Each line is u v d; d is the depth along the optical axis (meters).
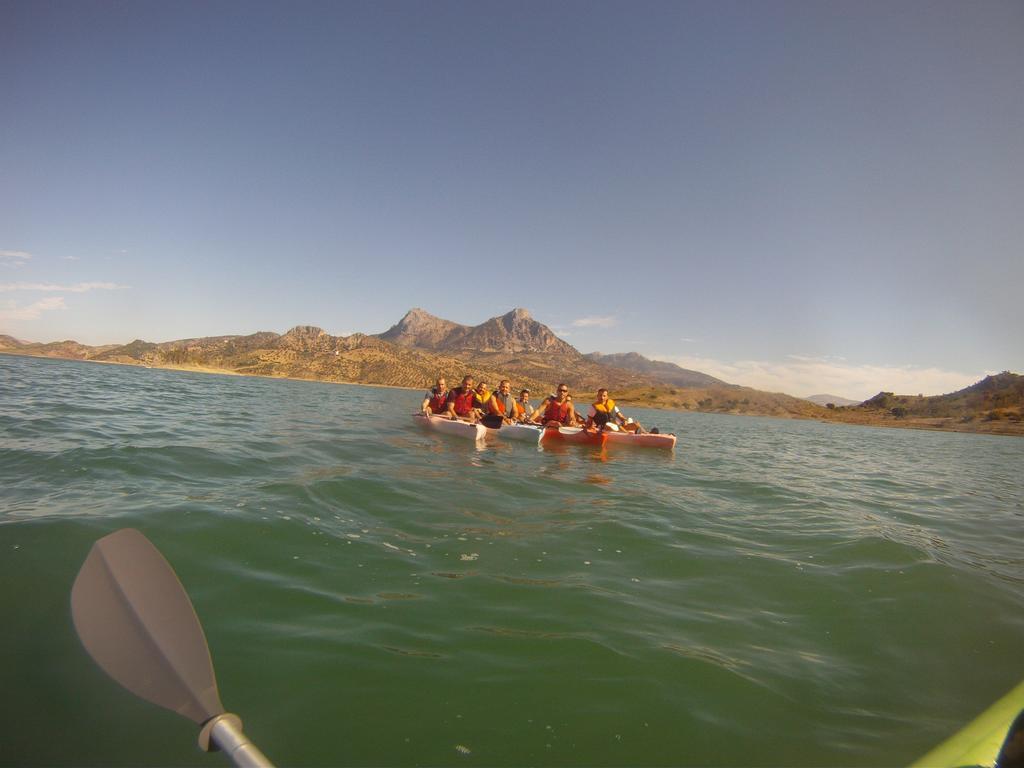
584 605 1.83
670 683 1.39
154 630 1.08
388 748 1.10
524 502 3.26
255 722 1.15
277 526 2.37
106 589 1.16
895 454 11.46
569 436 6.84
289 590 1.79
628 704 1.30
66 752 1.04
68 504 2.45
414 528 2.56
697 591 2.04
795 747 1.18
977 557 2.82
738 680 1.43
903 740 1.22
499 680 1.36
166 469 3.40
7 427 4.62
